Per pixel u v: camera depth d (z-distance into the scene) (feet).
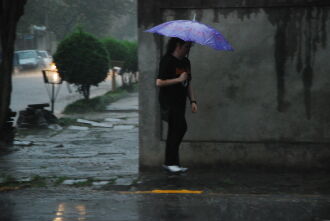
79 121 62.59
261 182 28.63
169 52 29.45
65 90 114.83
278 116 30.55
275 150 30.78
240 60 30.60
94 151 41.96
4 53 44.01
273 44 30.17
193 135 31.50
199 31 27.71
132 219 21.58
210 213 22.44
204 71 31.01
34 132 55.26
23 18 250.57
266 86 30.50
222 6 30.27
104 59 76.43
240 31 30.37
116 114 72.54
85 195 25.90
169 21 30.63
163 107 29.50
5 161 36.96
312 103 30.17
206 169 31.55
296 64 30.07
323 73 29.89
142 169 32.22
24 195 25.99
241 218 21.68
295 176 30.07
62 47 75.31
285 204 23.91
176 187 27.58
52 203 24.32
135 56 111.24
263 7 30.01
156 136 31.83
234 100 30.89
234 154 31.19
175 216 21.97
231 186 27.76
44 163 36.04
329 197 25.35
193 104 30.09
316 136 30.35
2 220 21.56
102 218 21.74
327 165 30.40
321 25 29.63
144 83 31.55
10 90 44.75
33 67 178.91
